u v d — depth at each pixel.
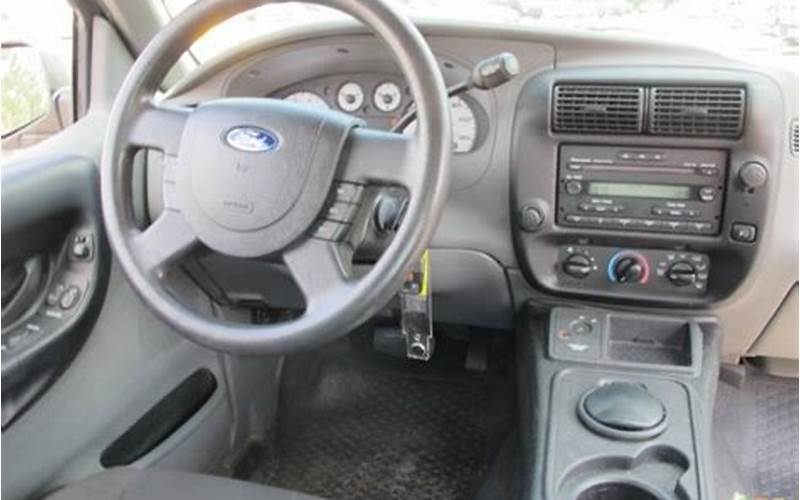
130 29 1.39
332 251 0.89
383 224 0.95
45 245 1.14
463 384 1.79
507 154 1.27
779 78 1.15
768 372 1.51
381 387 1.80
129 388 1.28
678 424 1.11
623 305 1.31
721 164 1.19
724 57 1.18
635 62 1.20
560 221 1.27
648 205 1.23
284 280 1.34
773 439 1.45
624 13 1.30
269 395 1.71
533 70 1.24
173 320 0.92
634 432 1.09
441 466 1.61
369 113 1.33
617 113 1.19
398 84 1.31
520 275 1.35
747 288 1.25
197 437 1.44
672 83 1.16
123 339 1.26
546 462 1.08
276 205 0.88
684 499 1.03
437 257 1.36
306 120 0.89
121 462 1.28
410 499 1.54
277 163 0.88
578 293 1.32
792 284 1.24
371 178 0.88
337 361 1.84
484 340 1.74
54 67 1.39
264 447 1.67
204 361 1.47
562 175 1.25
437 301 1.42
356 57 1.30
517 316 1.39
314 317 0.87
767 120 1.15
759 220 1.19
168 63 0.97
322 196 0.88
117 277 1.23
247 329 0.90
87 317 1.16
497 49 1.25
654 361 1.25
